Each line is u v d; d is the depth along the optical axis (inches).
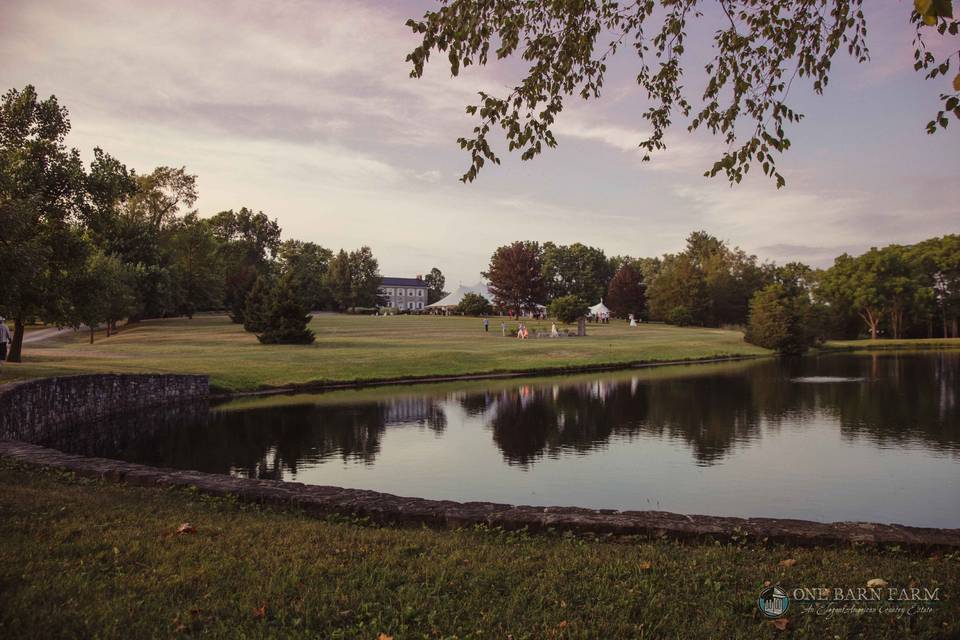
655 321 4375.0
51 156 926.4
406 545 225.8
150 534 231.0
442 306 4151.1
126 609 164.1
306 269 4591.5
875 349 2874.0
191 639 150.6
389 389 1259.8
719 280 3939.5
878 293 3545.8
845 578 197.9
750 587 191.0
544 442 706.2
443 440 714.8
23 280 719.7
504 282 3720.5
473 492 488.7
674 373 1628.9
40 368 931.3
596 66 322.3
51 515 250.2
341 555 214.1
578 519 256.2
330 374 1357.0
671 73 338.3
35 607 161.3
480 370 1572.3
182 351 1557.6
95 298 1005.2
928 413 927.0
